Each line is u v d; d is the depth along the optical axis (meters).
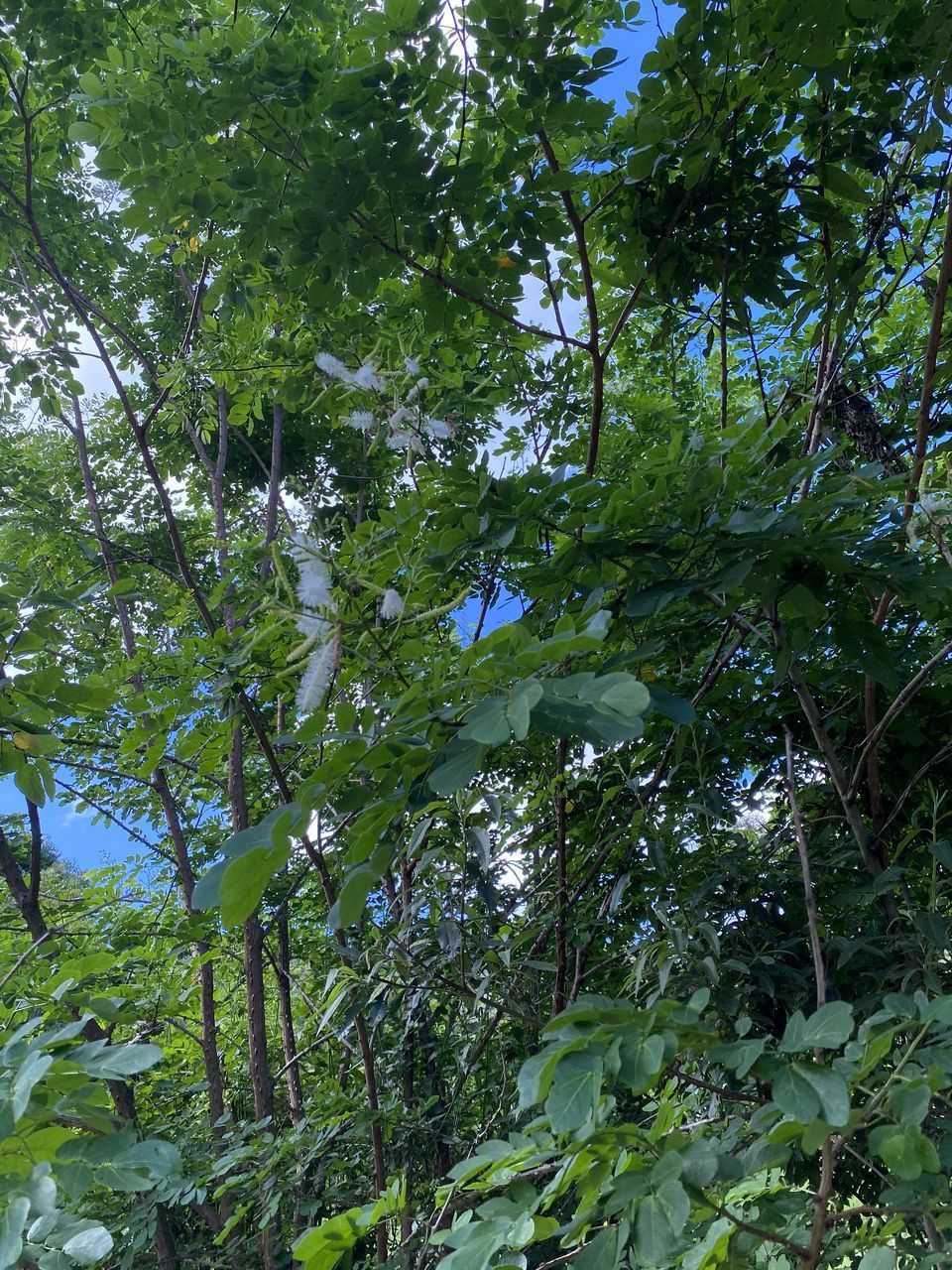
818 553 2.01
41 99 5.04
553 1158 1.63
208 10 4.02
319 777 1.37
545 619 2.38
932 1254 1.47
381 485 6.13
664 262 3.38
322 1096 4.01
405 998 3.43
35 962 3.22
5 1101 1.27
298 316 4.32
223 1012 6.80
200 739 3.31
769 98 3.19
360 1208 1.60
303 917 6.43
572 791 3.58
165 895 5.52
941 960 2.80
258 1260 4.04
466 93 2.83
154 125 2.86
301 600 1.92
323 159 2.75
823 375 3.17
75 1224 1.38
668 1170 1.22
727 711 3.73
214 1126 3.98
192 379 5.12
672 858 3.42
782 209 3.29
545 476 2.38
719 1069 2.49
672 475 2.17
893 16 2.85
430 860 2.90
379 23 2.73
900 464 3.23
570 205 2.92
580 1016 1.31
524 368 4.29
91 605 5.04
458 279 3.19
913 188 3.35
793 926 3.21
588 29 3.46
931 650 3.42
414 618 2.16
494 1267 1.31
